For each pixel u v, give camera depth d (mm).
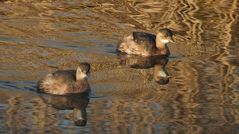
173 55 24641
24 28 25656
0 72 21422
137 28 26484
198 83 21703
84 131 18062
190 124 18734
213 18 27453
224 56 24109
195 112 19547
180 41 25562
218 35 25984
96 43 24828
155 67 23453
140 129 18297
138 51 24562
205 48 24938
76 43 24594
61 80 20422
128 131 18172
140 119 18938
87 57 23500
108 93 20641
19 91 20297
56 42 24500
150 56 24578
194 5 28766
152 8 28547
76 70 21047
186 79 22094
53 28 25859
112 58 23781
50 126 18312
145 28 26500
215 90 21109
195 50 24797
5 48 23547
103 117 19000
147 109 19625
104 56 23844
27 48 23672
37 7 28062
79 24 26484
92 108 19578
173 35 25953
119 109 19562
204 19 27359
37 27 25812
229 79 21969
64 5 28625
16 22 26219
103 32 25906
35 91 20391
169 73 22719
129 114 19234
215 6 28688
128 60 24062
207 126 18703
